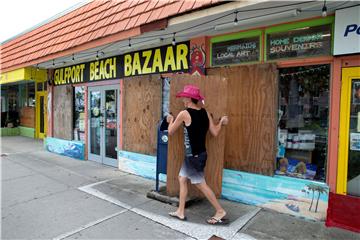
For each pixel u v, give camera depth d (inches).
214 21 165.0
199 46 195.0
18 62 360.8
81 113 316.8
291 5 136.3
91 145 299.1
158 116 223.6
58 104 348.8
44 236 131.0
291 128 164.7
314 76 155.0
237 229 136.6
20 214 156.5
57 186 207.5
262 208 163.6
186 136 143.6
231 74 177.0
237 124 174.9
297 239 127.1
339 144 142.8
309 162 158.2
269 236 129.7
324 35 147.6
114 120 268.5
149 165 228.1
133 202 173.6
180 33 189.8
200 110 146.6
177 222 144.6
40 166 273.1
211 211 158.4
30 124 506.0
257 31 170.9
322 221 144.6
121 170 255.6
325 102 151.6
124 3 225.1
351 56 137.4
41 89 466.6
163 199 172.9
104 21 234.4
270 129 163.3
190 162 142.6
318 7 138.1
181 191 148.0
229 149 178.4
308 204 148.6
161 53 222.4
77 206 167.8
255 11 147.4
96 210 161.5
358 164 139.9
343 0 125.5
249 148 171.2
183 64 207.2
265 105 164.6
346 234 131.5
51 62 311.1
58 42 291.0
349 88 139.8
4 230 137.1
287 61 159.5
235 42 180.9
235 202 173.9
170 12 169.8
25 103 522.0
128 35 198.8
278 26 162.6
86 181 220.7
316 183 148.7
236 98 174.9
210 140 161.9
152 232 134.3
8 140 459.5
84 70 304.2
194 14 158.7
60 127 346.6
